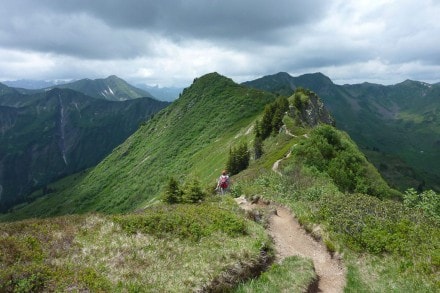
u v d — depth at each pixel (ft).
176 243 55.98
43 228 57.00
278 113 306.35
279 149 233.55
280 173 156.04
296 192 113.50
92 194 616.80
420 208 91.45
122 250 51.21
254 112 554.87
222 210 74.74
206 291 44.65
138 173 565.94
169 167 515.09
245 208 92.02
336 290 54.54
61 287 38.91
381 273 59.16
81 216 66.95
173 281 44.52
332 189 118.21
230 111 571.28
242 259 52.49
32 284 38.45
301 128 272.92
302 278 52.75
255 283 48.98
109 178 634.02
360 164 175.11
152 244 54.19
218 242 57.82
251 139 353.31
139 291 41.45
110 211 517.14
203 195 103.30
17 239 50.34
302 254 65.67
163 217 63.16
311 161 167.12
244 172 207.41
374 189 161.48
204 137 538.06
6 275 38.99
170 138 595.06
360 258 64.59
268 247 60.49
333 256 65.82
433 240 66.03
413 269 57.93
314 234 74.33
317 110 356.59
